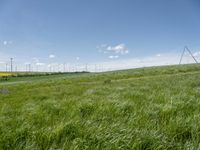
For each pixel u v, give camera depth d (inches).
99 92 525.0
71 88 854.5
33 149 161.6
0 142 177.3
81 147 161.0
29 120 250.8
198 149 145.9
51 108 322.3
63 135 181.0
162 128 190.5
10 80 3324.3
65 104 353.4
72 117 249.9
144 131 177.3
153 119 221.9
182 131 181.8
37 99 547.2
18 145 168.9
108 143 160.1
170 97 345.7
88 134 178.9
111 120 228.5
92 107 289.7
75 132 186.7
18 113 323.0
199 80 666.2
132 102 308.3
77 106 299.9
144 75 1733.5
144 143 158.2
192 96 343.0
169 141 168.7
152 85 624.1
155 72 1893.5
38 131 188.2
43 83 1688.0
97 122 221.5
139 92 439.8
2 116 298.4
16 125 226.5
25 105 405.1
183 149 151.7
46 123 235.6
